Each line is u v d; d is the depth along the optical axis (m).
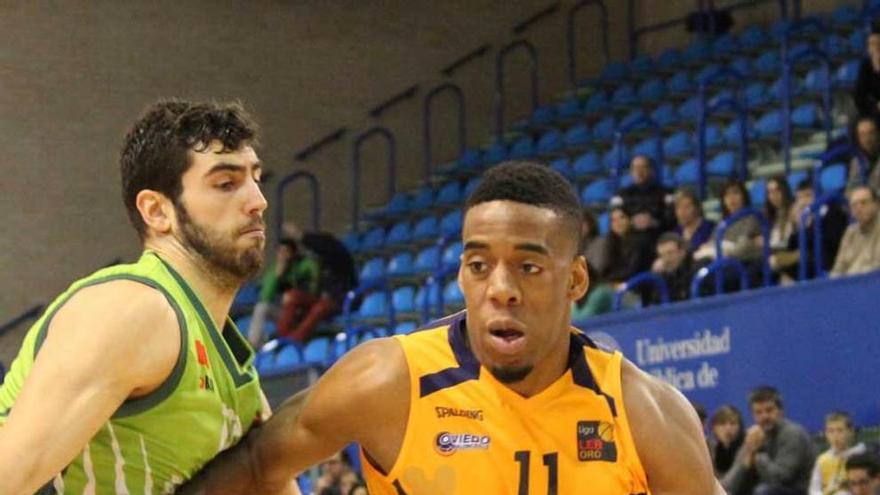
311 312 19.25
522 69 27.17
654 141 21.33
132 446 4.26
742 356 12.62
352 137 25.91
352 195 25.70
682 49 26.70
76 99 23.83
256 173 4.58
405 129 26.33
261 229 4.52
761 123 20.06
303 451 4.52
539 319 4.11
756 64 22.27
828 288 12.00
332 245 19.92
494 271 4.09
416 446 4.27
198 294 4.45
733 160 19.67
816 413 12.03
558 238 4.09
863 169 14.76
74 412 4.00
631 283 14.30
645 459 4.32
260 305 19.72
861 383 11.67
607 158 21.94
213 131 4.43
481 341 4.16
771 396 11.17
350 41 26.12
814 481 10.97
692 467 4.36
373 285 17.88
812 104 19.88
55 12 23.88
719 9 25.86
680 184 19.66
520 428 4.23
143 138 4.46
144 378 4.15
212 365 4.41
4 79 23.38
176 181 4.43
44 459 3.96
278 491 4.71
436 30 26.77
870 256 12.76
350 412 4.35
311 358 18.50
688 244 15.13
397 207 24.39
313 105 25.67
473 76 26.86
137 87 24.30
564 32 27.59
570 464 4.24
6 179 23.17
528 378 4.23
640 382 4.43
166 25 24.67
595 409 4.29
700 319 13.02
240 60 25.23
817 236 13.45
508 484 4.21
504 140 25.39
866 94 16.08
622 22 27.77
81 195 23.59
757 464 11.13
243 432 4.62
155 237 4.50
